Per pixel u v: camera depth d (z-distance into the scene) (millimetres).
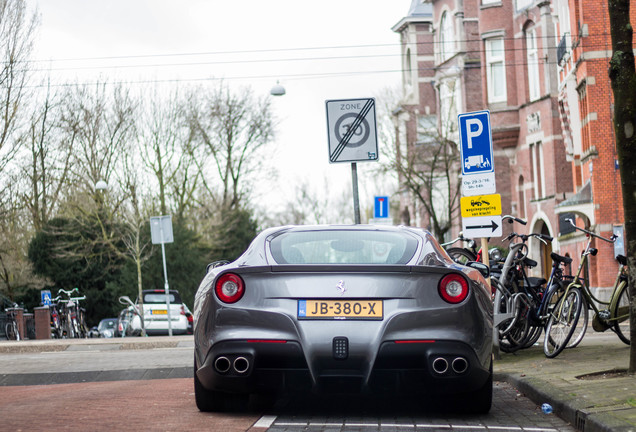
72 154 47094
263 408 8102
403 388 7105
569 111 35969
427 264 7371
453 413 7801
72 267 47250
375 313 7012
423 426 7062
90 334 42156
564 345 10938
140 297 31766
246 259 7594
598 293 31484
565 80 36125
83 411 7918
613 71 8922
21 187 49562
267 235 7945
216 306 7215
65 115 47344
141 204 45500
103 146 46688
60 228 47000
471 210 12406
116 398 9023
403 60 62719
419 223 57781
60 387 10945
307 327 7004
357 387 7074
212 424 7082
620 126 8859
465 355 7039
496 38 46906
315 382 6996
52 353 18234
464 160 12477
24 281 47125
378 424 7160
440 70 51781
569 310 11016
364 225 8156
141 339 20656
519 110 45969
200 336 7344
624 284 11773
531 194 44875
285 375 7070
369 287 7062
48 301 42812
